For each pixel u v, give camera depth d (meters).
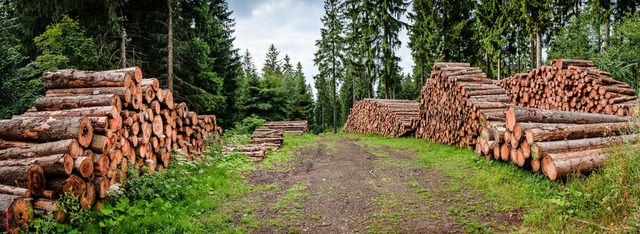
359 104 28.31
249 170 9.09
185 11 17.88
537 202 5.41
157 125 7.30
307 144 15.49
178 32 17.45
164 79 17.70
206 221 5.42
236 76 28.92
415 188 7.03
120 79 6.22
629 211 4.40
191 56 18.38
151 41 16.98
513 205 5.57
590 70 11.50
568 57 19.67
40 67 11.52
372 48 26.69
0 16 11.52
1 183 4.35
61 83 6.43
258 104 33.28
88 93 6.20
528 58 32.00
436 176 7.88
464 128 11.47
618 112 9.84
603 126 6.79
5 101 10.87
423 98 15.80
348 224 5.38
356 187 7.36
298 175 8.70
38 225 4.05
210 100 19.98
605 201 4.64
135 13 15.91
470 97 11.24
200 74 19.73
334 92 41.12
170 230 4.82
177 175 6.97
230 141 13.41
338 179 8.15
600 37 19.66
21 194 4.16
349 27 36.91
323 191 7.13
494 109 10.17
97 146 5.23
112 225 4.77
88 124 5.14
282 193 7.05
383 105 21.52
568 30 19.89
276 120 33.69
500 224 4.96
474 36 25.41
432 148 12.47
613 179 4.94
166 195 6.07
